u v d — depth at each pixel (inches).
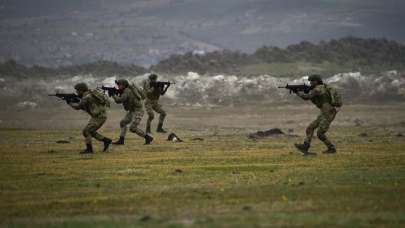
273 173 1814.7
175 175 1811.0
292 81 6348.4
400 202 1352.1
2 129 3818.9
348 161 2050.9
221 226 1142.3
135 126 2659.9
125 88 2628.0
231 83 6205.7
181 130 3722.9
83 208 1370.6
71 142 2883.9
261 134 3166.8
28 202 1454.2
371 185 1569.9
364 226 1146.0
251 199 1421.0
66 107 5487.2
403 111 4982.8
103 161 2139.5
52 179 1766.7
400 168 1877.5
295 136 3105.3
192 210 1312.7
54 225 1205.7
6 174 1861.5
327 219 1197.7
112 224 1190.9
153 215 1272.1
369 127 3848.4
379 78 6225.4
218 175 1797.5
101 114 2374.5
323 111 2231.8
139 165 2031.3
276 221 1183.6
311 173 1796.3
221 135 3270.2
